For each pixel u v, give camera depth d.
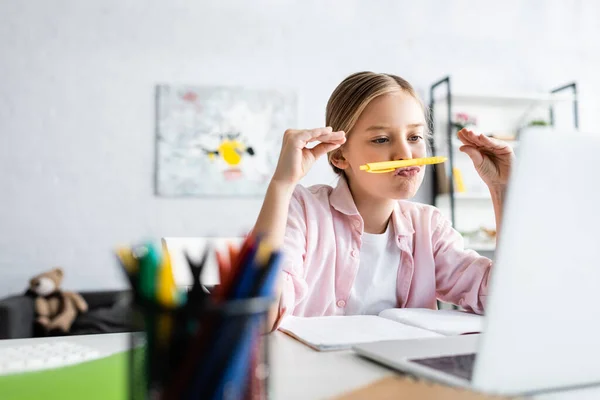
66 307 2.15
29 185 2.45
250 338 0.28
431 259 0.96
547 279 0.34
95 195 2.51
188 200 2.60
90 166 2.51
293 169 0.74
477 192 2.83
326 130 0.77
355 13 2.83
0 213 2.42
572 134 0.33
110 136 2.54
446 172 2.72
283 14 2.75
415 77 2.88
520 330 0.34
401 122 0.88
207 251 0.28
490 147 0.87
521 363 0.35
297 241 0.87
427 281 0.95
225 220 2.62
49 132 2.48
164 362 0.27
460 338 0.55
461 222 2.85
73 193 2.49
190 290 0.27
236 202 2.64
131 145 2.56
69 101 2.51
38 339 0.61
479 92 2.75
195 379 0.27
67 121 2.50
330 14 2.80
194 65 2.65
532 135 0.32
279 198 0.72
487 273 0.86
